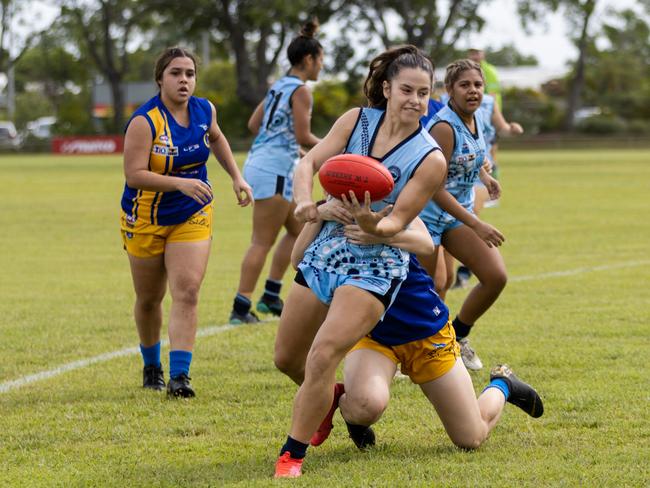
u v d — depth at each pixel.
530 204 31.23
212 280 17.09
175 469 7.36
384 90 7.18
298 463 7.11
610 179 43.09
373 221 6.75
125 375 10.51
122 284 16.72
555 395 9.32
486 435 7.77
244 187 10.45
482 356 11.03
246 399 9.47
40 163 63.03
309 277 7.24
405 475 7.07
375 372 7.43
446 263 11.53
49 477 7.19
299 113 13.18
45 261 19.67
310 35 13.39
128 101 109.50
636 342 11.64
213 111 10.12
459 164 10.10
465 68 9.95
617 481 6.89
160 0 89.62
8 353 11.54
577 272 17.34
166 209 9.67
